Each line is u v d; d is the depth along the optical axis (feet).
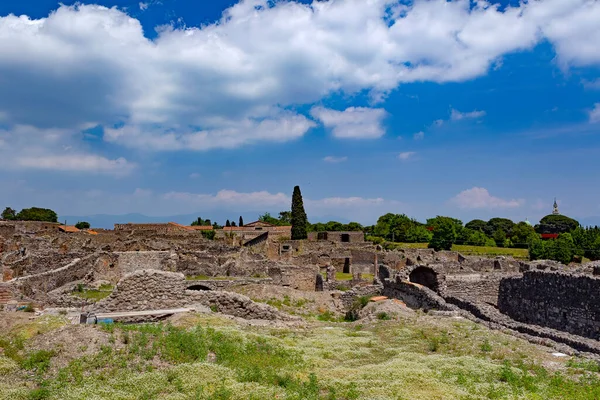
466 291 151.23
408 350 81.56
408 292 138.51
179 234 374.63
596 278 107.45
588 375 66.80
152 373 60.75
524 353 78.07
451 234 454.40
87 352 64.08
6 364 60.49
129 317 90.89
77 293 152.97
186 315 90.84
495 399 57.47
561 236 412.57
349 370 68.49
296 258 320.50
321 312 152.35
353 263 336.08
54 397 53.78
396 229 573.74
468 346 82.79
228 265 220.02
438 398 57.31
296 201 456.45
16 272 155.74
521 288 132.36
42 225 356.79
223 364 66.03
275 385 60.39
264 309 104.12
